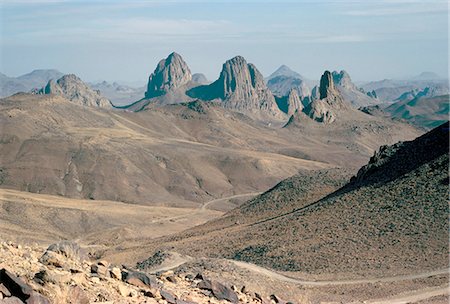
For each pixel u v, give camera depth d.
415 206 84.19
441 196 84.12
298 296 56.12
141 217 188.00
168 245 102.06
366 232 81.50
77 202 196.38
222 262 64.19
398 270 66.50
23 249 21.89
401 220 81.25
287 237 87.75
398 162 104.44
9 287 16.00
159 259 71.31
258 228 99.94
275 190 132.38
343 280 64.56
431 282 60.44
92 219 176.62
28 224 161.25
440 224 77.50
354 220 86.75
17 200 175.88
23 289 15.91
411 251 72.31
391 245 75.38
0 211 164.62
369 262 71.00
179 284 24.70
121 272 21.98
